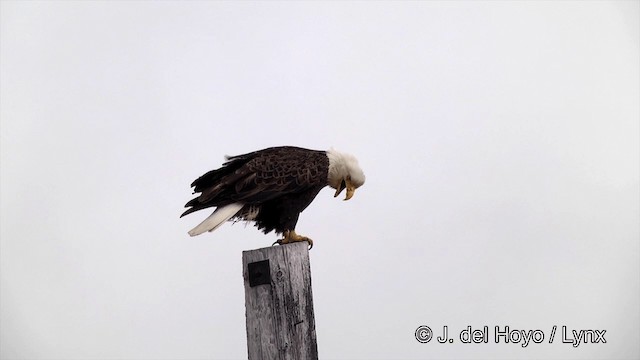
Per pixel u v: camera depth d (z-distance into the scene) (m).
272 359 3.97
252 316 4.05
